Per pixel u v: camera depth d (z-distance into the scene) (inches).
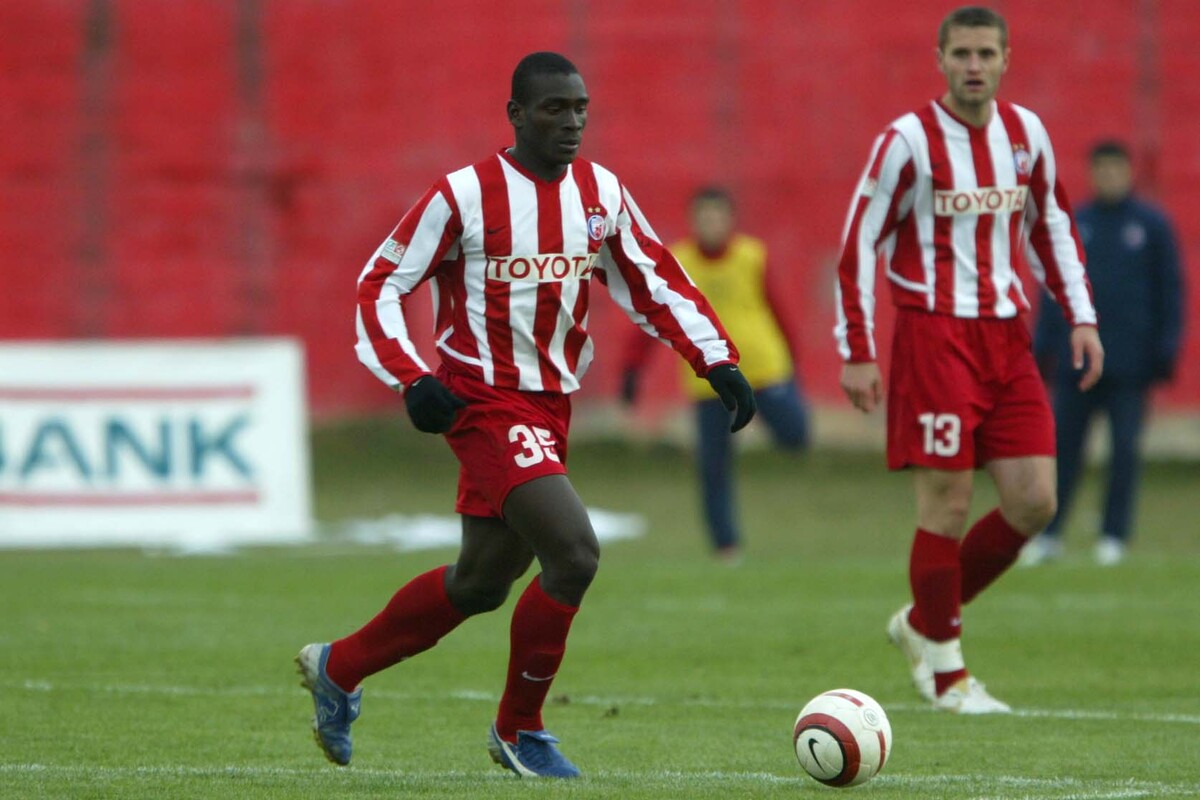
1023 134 1036.5
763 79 3144.7
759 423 3105.3
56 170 3147.1
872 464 3014.3
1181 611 1446.9
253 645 1284.4
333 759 812.0
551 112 784.3
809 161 3137.3
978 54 1010.1
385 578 1729.8
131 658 1221.7
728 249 1887.3
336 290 3181.6
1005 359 1037.2
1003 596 1551.4
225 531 2102.6
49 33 3144.7
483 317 791.7
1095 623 1380.4
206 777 792.3
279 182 3174.2
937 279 1029.8
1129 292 1749.5
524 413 787.4
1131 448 1777.8
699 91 3152.1
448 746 902.4
